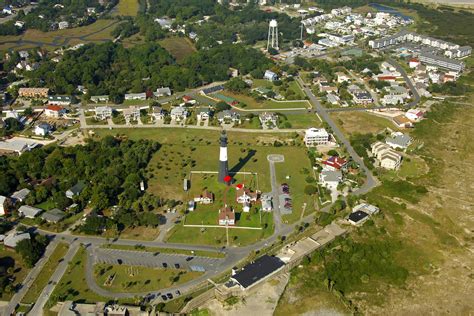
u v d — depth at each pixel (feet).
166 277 634.84
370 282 628.28
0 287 609.83
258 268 631.97
